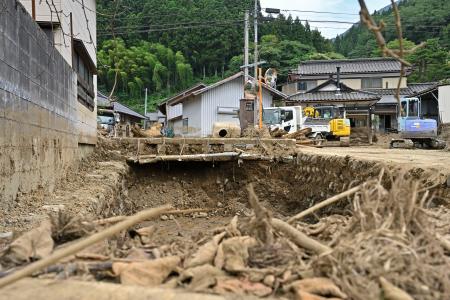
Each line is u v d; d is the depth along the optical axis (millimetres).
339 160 10008
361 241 2445
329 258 2311
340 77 37531
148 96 47969
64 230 3072
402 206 2672
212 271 2426
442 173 5977
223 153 13844
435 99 28000
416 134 18516
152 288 2172
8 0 4988
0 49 4684
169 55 47750
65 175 8562
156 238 3537
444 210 4465
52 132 7332
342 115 27062
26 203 5363
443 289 2168
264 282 2316
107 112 27656
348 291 2082
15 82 5262
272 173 13906
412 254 2326
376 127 35031
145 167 13938
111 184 8891
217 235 3158
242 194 13703
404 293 1993
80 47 11164
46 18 9688
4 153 4836
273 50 43656
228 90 27016
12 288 2137
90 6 14812
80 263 2533
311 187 11719
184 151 14539
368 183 3100
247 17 21172
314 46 51094
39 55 6457
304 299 2053
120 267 2443
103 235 2330
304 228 3352
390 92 35594
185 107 30328
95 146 14188
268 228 2887
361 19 2018
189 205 13438
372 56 46906
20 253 2666
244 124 20422
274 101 29906
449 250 2693
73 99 9742
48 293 2082
